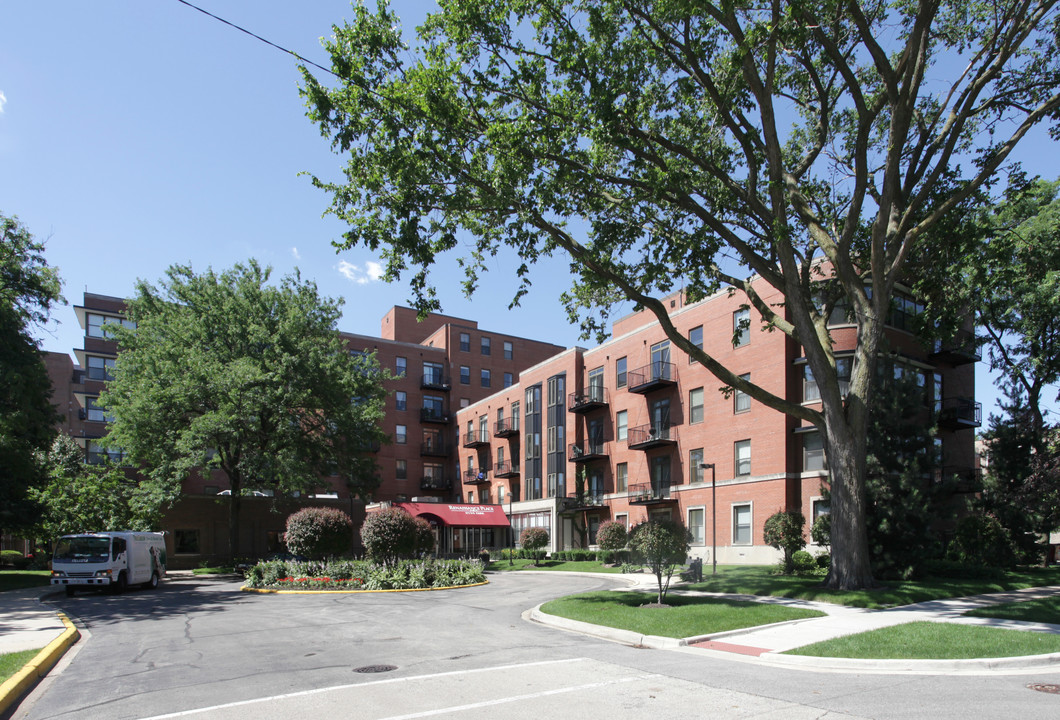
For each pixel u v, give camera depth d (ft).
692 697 24.27
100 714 23.12
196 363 113.70
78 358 167.02
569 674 28.58
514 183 52.90
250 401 112.47
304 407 123.65
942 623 39.01
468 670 29.60
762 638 37.04
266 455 118.93
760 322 105.29
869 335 58.59
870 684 26.37
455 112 49.88
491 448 192.65
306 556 88.28
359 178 54.65
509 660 32.07
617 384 140.56
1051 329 98.32
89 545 74.90
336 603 62.95
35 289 99.96
